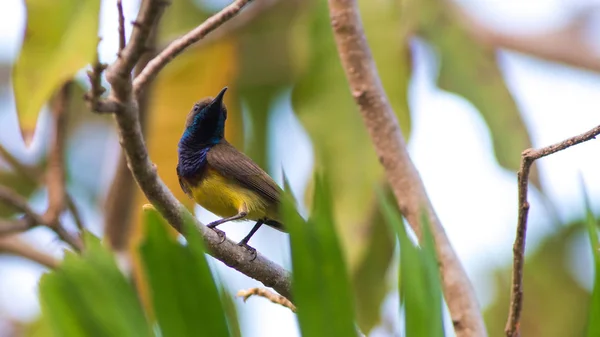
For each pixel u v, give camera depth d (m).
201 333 4.45
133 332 4.36
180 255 4.45
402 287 4.82
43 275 4.36
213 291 4.45
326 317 4.54
